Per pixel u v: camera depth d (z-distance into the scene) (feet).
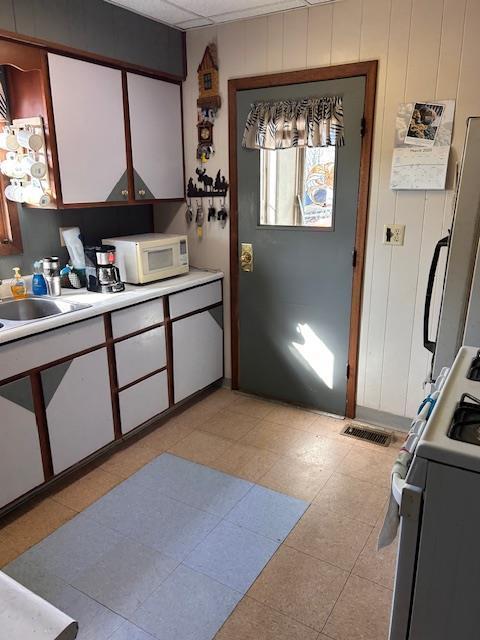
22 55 7.21
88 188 8.54
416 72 7.94
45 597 5.80
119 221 10.61
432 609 3.52
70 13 7.70
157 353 9.32
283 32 8.91
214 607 5.67
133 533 6.86
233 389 11.51
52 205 8.07
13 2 6.92
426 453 3.21
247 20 9.20
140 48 9.00
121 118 8.95
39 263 8.73
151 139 9.70
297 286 9.95
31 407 7.04
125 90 8.93
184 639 5.28
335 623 5.47
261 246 10.16
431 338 8.86
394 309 9.07
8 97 8.03
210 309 10.64
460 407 3.66
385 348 9.35
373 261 9.05
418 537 3.40
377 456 8.74
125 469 8.38
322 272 9.59
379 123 8.42
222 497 7.63
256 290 10.49
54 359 7.26
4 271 8.43
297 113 8.98
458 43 7.54
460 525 3.23
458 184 5.09
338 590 5.90
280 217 9.80
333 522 7.07
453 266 5.15
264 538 6.76
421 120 8.02
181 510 7.34
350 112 8.58
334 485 7.92
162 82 9.75
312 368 10.25
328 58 8.61
